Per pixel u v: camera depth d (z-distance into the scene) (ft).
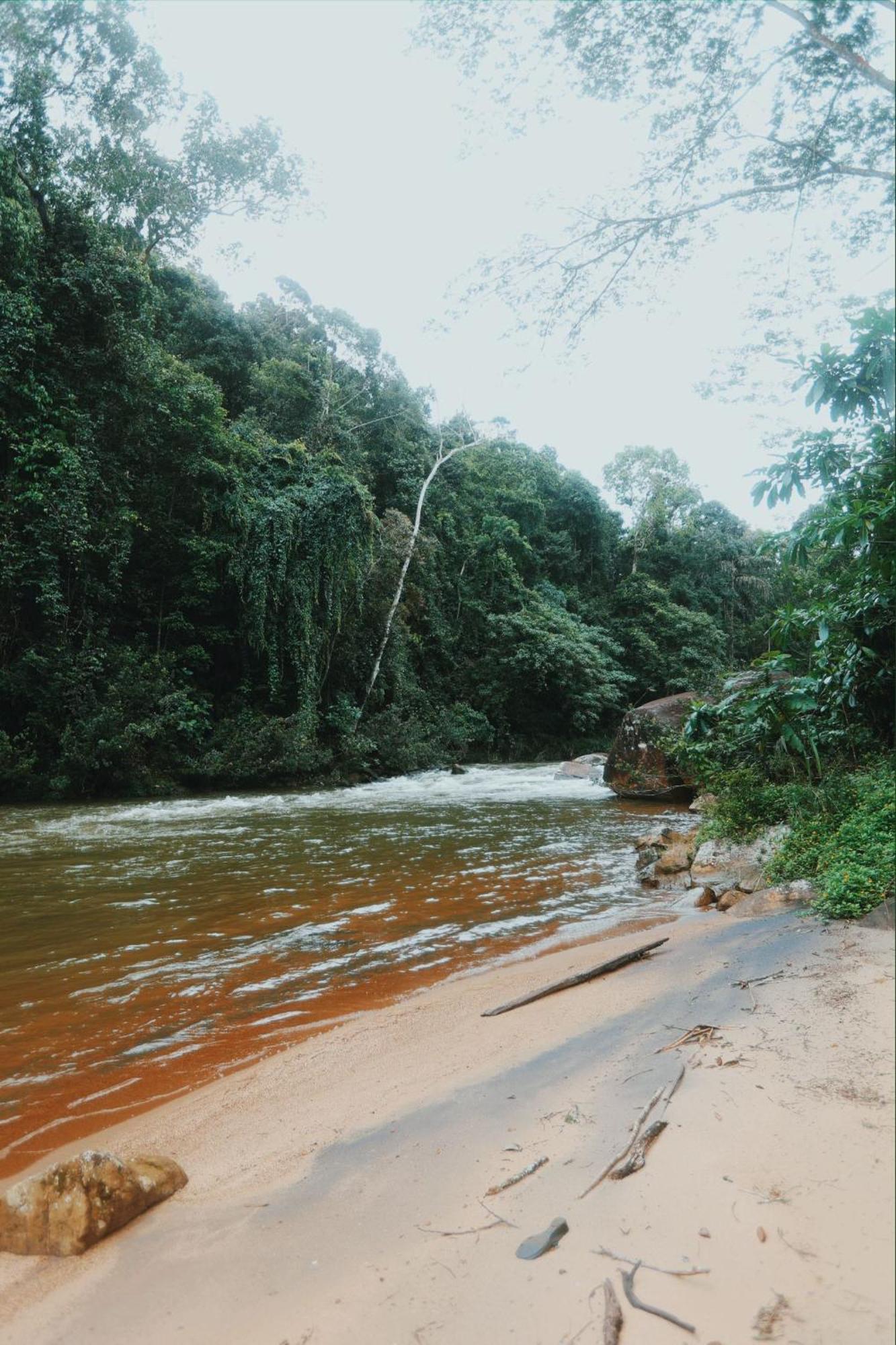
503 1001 12.57
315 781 59.77
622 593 120.88
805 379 17.17
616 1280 5.11
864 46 18.15
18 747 48.57
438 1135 7.89
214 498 61.21
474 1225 6.07
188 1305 5.66
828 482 19.15
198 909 19.72
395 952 16.14
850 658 22.07
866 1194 5.52
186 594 59.93
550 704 101.14
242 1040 11.86
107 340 55.36
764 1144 6.46
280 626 63.05
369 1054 10.81
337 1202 6.82
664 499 134.21
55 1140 9.04
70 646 52.03
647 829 33.17
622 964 13.69
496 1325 4.85
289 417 82.48
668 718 45.44
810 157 20.44
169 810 42.57
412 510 94.73
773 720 23.36
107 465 55.16
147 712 52.37
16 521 49.47
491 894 20.97
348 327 101.40
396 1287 5.41
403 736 68.80
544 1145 7.23
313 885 22.25
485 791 53.42
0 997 13.75
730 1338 4.42
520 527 114.62
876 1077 7.33
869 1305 4.49
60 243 54.95
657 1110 7.45
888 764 21.11
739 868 20.36
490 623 97.25
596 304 25.34
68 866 25.67
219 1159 8.17
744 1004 10.23
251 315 93.86
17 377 49.75
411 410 104.83
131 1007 13.25
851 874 14.82
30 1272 6.41
